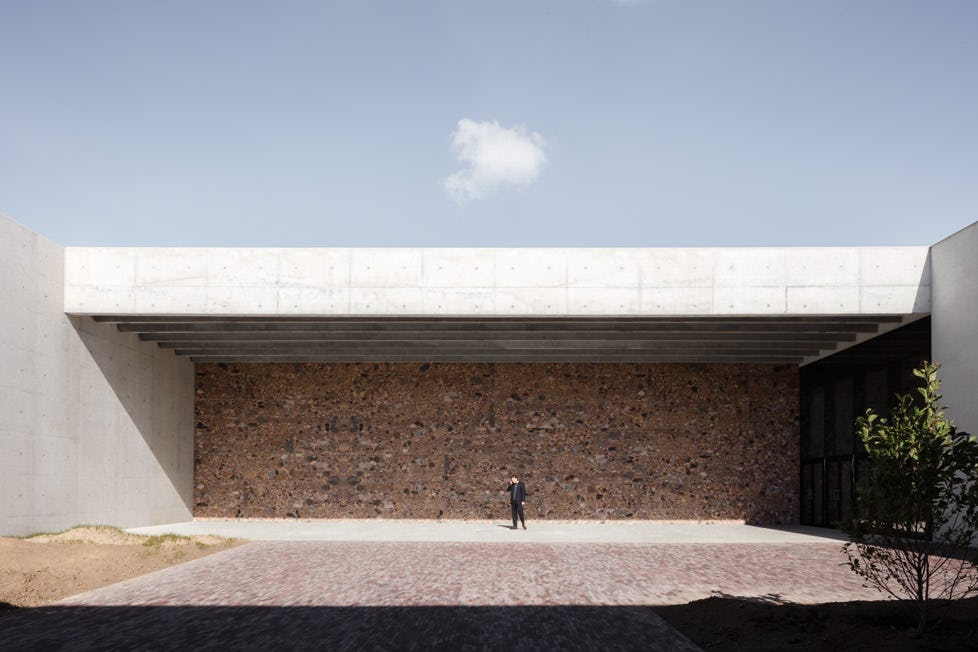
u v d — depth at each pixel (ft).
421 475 68.23
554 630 23.06
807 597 28.12
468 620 24.58
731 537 54.19
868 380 57.26
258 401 69.51
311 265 52.08
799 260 50.90
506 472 68.08
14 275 45.85
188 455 68.23
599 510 67.56
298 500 68.39
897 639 18.90
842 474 60.75
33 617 25.34
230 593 29.81
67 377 51.19
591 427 68.39
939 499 20.01
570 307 51.42
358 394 69.21
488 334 60.03
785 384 68.95
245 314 51.88
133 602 27.96
